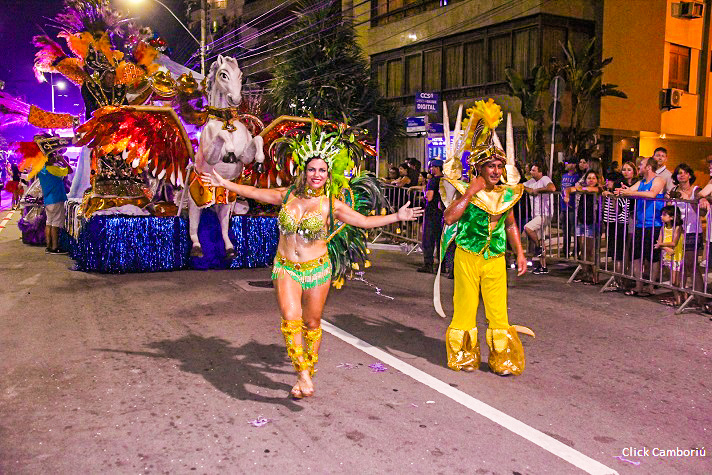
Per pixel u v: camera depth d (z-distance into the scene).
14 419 4.01
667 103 21.83
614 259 8.70
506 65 20.92
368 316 7.04
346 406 4.33
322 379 4.89
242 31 37.53
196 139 10.58
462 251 5.12
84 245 9.45
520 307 7.68
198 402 4.35
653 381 5.04
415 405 4.38
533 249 11.45
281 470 3.40
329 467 3.44
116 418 4.05
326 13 21.98
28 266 10.12
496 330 5.13
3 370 4.97
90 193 10.04
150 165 9.23
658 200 7.95
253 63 36.75
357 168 5.96
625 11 20.67
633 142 21.88
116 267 9.41
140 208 9.92
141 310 7.09
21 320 6.57
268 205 10.84
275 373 5.00
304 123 9.62
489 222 5.05
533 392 4.72
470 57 22.38
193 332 6.18
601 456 3.66
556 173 16.80
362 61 22.12
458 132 5.36
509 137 5.21
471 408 4.35
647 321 7.05
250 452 3.61
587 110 20.42
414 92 24.92
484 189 5.05
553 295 8.45
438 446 3.73
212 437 3.79
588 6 20.30
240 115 9.40
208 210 10.00
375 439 3.81
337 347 5.78
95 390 4.55
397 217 4.47
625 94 19.48
